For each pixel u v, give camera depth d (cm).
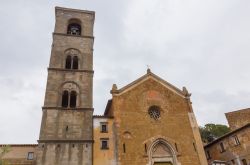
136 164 3366
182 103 4150
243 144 4016
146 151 3519
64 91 3900
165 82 4306
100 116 3666
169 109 4025
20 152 3981
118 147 3419
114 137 3503
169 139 3712
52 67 4081
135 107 3881
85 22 5056
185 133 3828
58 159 3158
